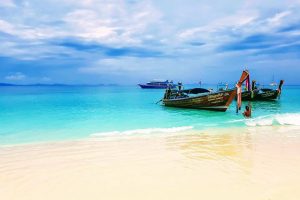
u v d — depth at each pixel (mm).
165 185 8023
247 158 10719
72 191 7703
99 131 17797
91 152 12000
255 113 28484
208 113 28078
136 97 60094
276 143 13398
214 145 13094
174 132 16984
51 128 19047
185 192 7469
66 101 46219
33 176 8930
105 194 7473
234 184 7957
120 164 10156
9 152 12109
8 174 9133
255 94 44719
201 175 8812
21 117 24891
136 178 8641
